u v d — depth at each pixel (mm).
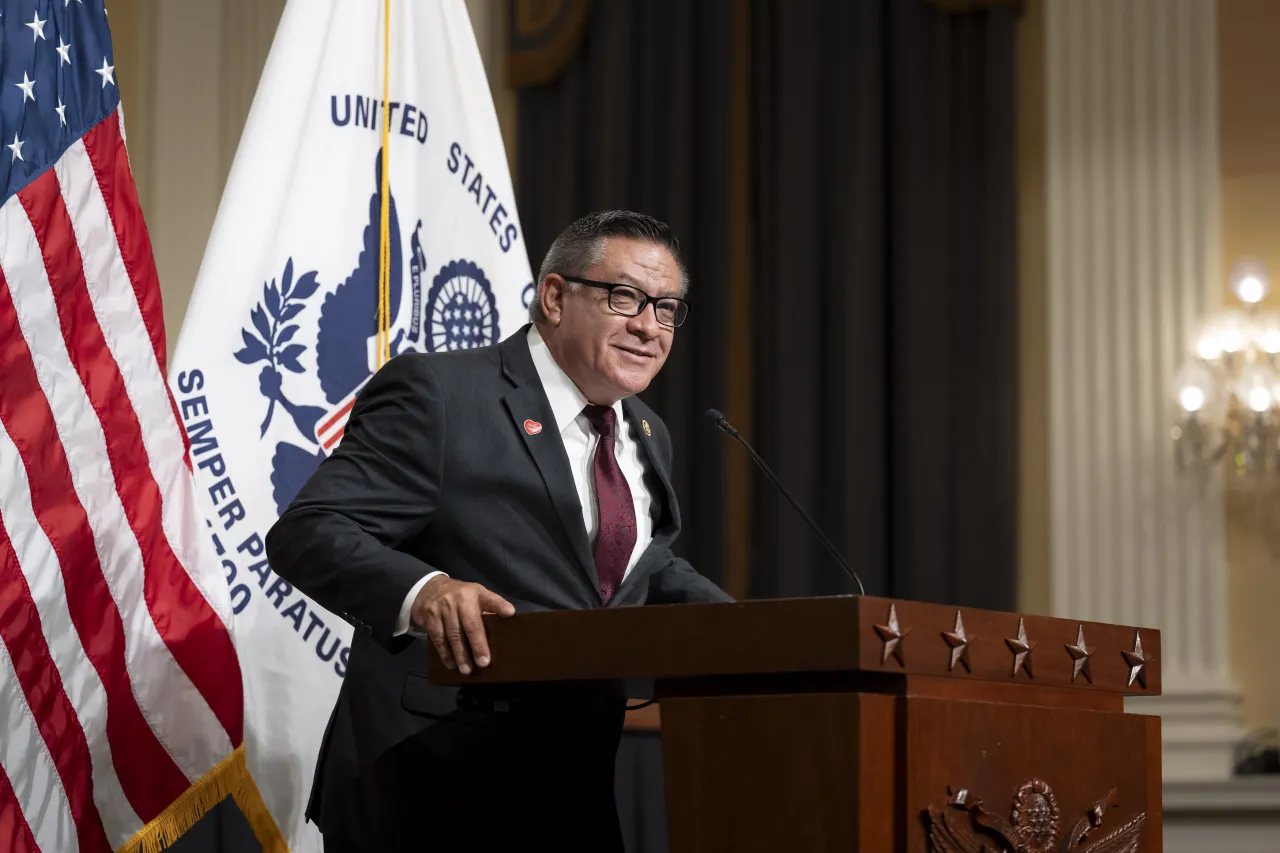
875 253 10586
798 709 2623
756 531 10719
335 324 5180
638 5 11336
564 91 11430
